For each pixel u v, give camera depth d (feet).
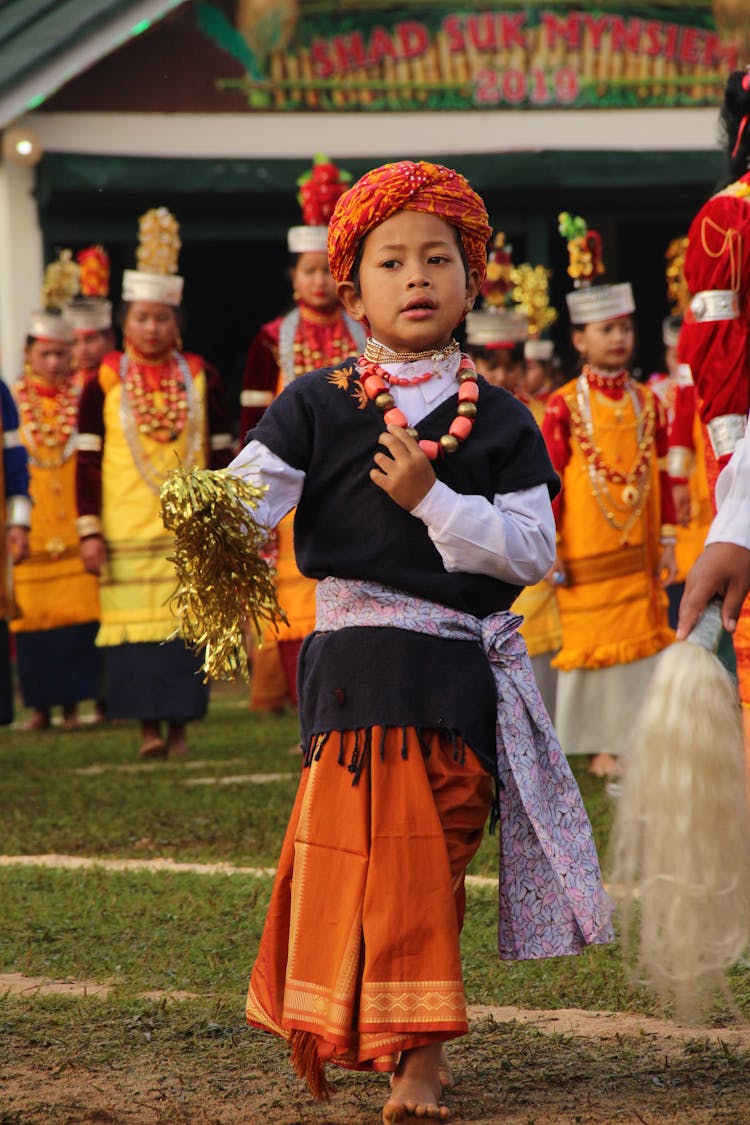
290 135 155.84
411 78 157.17
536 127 158.81
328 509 32.94
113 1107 32.48
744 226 41.04
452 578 32.37
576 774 79.20
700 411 41.81
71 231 154.51
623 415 79.15
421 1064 31.42
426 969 30.66
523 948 32.30
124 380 86.79
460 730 31.76
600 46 158.10
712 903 28.55
